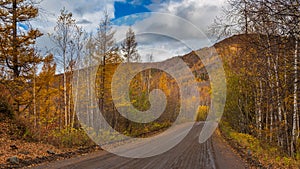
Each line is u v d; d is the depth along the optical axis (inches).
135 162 466.0
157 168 408.8
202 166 436.8
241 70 906.1
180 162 471.5
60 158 514.6
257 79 810.2
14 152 513.7
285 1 281.4
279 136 753.6
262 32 427.2
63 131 717.3
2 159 447.8
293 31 307.9
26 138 653.9
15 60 805.2
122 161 477.1
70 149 623.8
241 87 1065.5
